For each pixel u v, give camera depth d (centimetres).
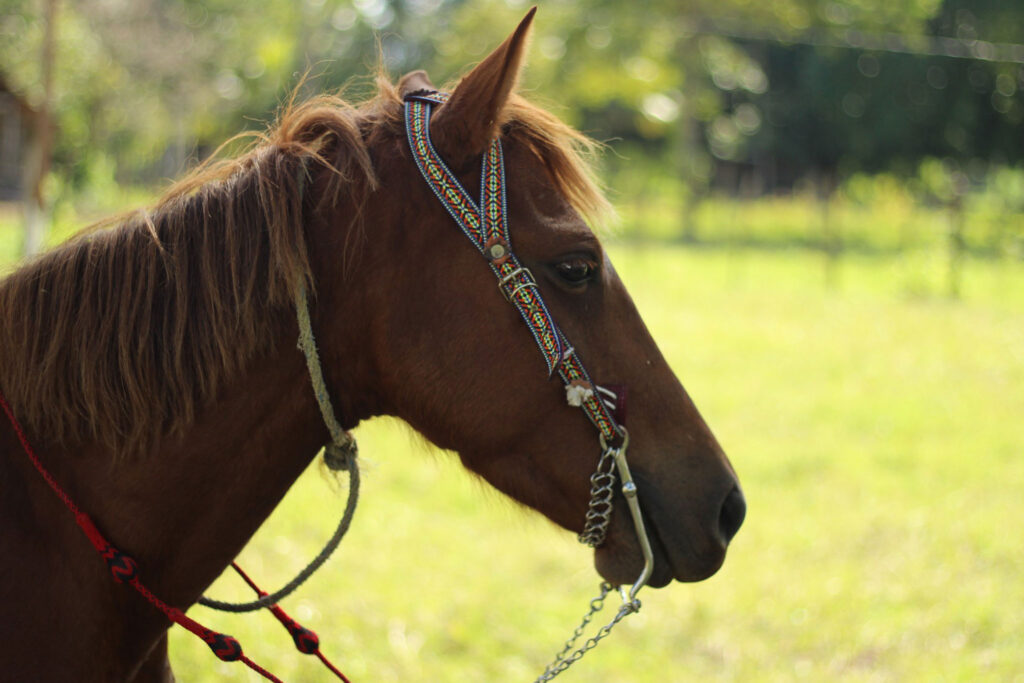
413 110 175
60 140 1348
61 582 159
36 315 161
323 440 176
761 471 628
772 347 1070
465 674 365
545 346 166
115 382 158
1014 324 1273
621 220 217
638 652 395
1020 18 3072
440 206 167
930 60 3042
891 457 669
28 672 154
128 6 1395
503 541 502
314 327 167
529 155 175
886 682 373
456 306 166
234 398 164
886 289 1638
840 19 3061
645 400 175
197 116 1580
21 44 1174
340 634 380
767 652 398
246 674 343
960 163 3234
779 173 3722
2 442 162
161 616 170
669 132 3086
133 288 161
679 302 1402
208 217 164
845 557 495
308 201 169
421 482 578
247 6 1802
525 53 164
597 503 171
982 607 431
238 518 170
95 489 162
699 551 174
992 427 760
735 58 3158
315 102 183
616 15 2561
